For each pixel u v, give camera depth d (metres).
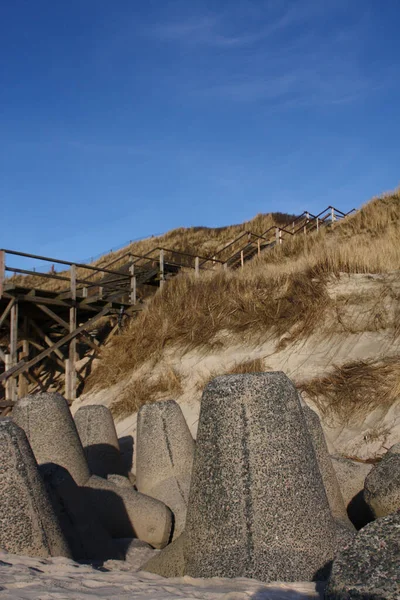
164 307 16.64
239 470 4.30
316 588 3.70
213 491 4.34
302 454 4.41
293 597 3.49
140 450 8.10
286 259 20.62
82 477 6.67
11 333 15.94
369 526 3.53
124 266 22.72
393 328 12.63
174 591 3.65
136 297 20.88
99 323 20.88
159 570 4.68
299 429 4.48
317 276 14.57
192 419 12.52
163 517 6.80
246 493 4.25
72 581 3.87
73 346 17.14
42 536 4.78
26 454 4.95
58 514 5.84
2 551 4.61
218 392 4.50
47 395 6.71
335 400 10.98
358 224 21.50
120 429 13.13
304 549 4.14
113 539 6.49
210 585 3.86
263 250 23.92
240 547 4.16
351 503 6.68
